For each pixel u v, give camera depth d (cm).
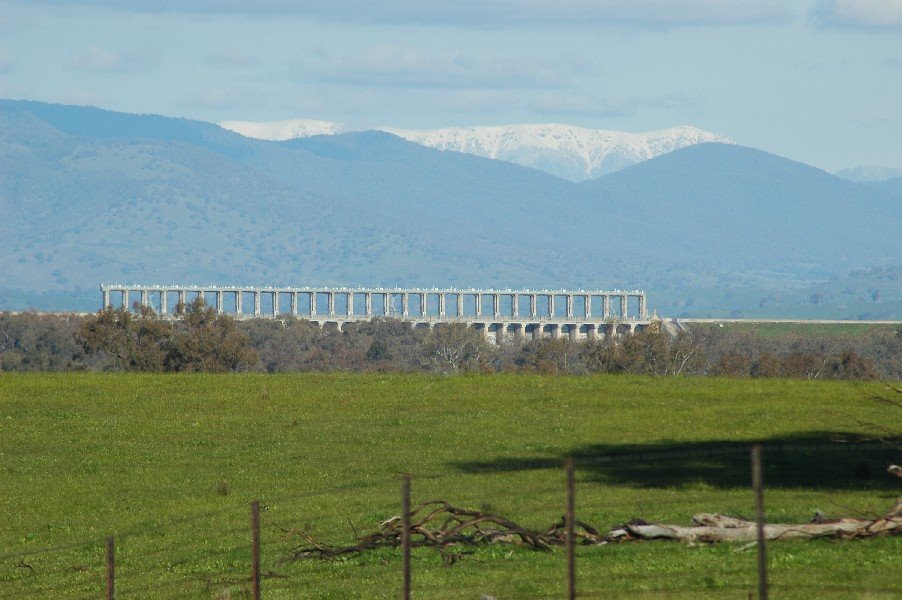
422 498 13150
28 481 15238
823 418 18538
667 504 12131
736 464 14712
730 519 10044
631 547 9775
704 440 16862
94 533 12494
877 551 9119
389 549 10575
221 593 9300
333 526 11981
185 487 14712
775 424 18100
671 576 8594
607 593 8175
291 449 17025
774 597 7819
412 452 16550
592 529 10100
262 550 11056
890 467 10650
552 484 13738
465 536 10400
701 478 13775
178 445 17550
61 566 10994
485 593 8531
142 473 15638
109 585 7212
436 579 9219
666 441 16900
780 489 12888
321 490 14188
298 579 9731
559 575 8906
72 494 14512
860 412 19125
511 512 11981
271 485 14650
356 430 18450
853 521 9794
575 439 17288
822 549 9269
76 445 17688
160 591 9738
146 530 12425
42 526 12925
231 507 13450
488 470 14962
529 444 16938
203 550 11300
